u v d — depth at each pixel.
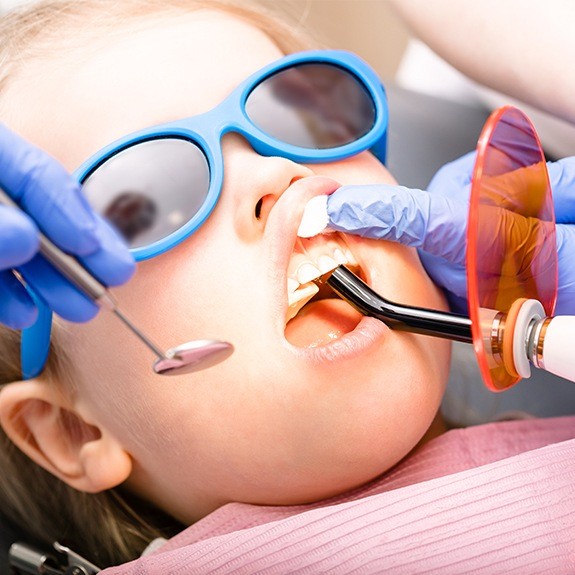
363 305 0.90
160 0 1.12
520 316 0.79
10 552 1.16
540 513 0.87
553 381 1.31
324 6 2.27
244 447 0.94
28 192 0.72
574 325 0.79
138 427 1.00
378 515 0.90
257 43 1.08
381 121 1.05
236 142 0.96
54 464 1.10
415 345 0.92
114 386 0.99
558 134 1.36
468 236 0.71
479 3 1.21
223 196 0.92
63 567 1.15
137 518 1.22
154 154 0.92
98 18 1.09
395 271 0.94
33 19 1.13
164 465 1.04
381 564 0.88
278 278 0.88
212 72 1.01
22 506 1.25
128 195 0.91
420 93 1.57
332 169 1.01
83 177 0.92
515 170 0.80
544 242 0.89
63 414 1.10
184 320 0.91
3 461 1.23
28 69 1.05
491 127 0.74
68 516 1.24
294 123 1.00
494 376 0.78
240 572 0.93
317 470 0.94
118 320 0.95
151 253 0.90
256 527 0.95
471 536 0.88
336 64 1.04
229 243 0.91
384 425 0.91
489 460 1.03
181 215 0.91
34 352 1.02
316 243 0.93
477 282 0.73
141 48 1.02
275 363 0.88
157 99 0.97
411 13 1.29
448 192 1.14
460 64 1.26
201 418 0.94
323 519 0.92
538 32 1.16
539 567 0.86
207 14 1.10
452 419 1.31
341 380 0.88
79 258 0.73
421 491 0.91
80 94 0.99
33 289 0.77
